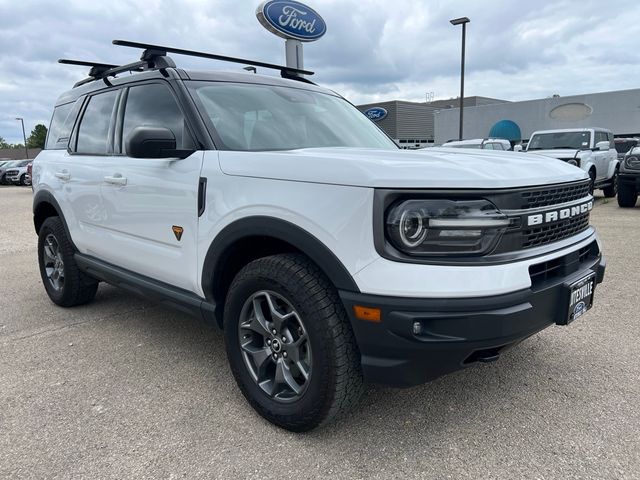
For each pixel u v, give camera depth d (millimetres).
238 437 2479
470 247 2064
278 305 2475
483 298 2033
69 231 4148
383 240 2049
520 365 3189
